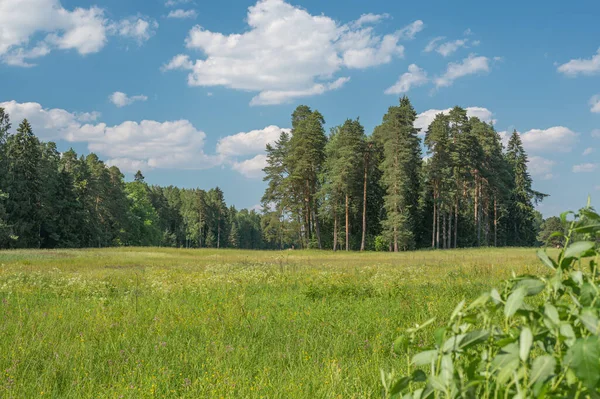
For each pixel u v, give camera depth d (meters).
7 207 55.09
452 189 62.72
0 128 57.84
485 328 1.50
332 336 6.66
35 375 4.94
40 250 43.28
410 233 55.34
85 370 5.06
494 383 1.38
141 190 97.31
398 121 57.41
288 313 8.41
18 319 7.66
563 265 1.49
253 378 4.86
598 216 1.46
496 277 14.86
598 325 1.22
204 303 9.53
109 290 12.30
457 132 66.00
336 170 57.97
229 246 134.62
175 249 49.94
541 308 1.40
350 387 4.40
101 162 78.69
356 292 11.18
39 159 62.25
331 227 66.62
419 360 1.56
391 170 57.19
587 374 1.11
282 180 63.00
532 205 79.50
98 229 69.00
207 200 136.62
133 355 5.66
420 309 8.52
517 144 80.69
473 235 68.25
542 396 1.22
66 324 7.39
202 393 4.30
